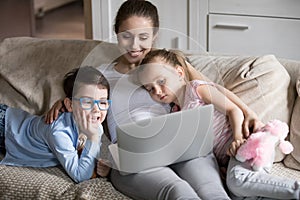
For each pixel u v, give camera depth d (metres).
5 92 2.20
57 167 1.91
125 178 1.75
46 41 2.29
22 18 4.46
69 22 5.48
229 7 2.97
